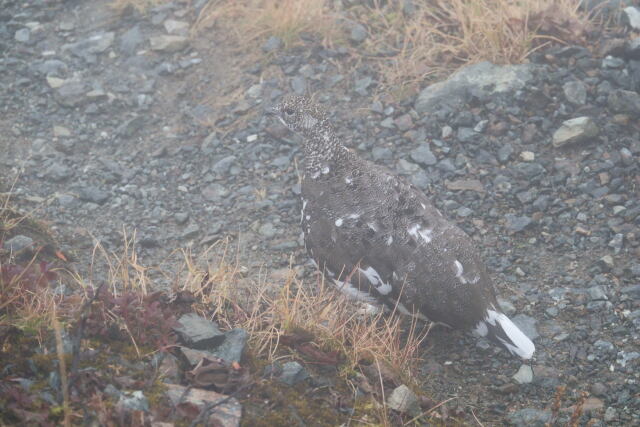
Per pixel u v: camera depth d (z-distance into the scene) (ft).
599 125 19.15
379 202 13.82
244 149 20.26
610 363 13.64
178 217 18.08
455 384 13.48
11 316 11.59
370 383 12.44
